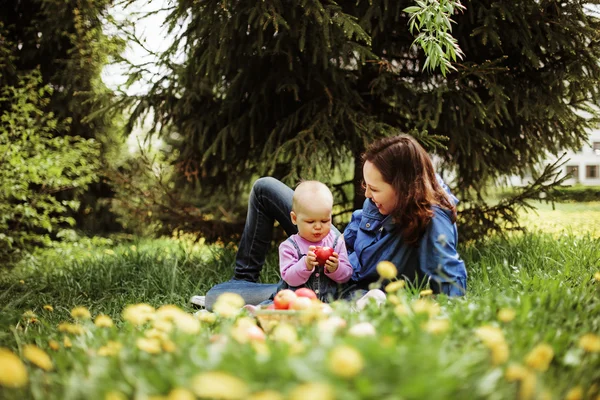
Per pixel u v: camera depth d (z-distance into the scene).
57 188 5.85
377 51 4.02
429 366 1.02
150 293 3.53
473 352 1.24
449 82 3.80
